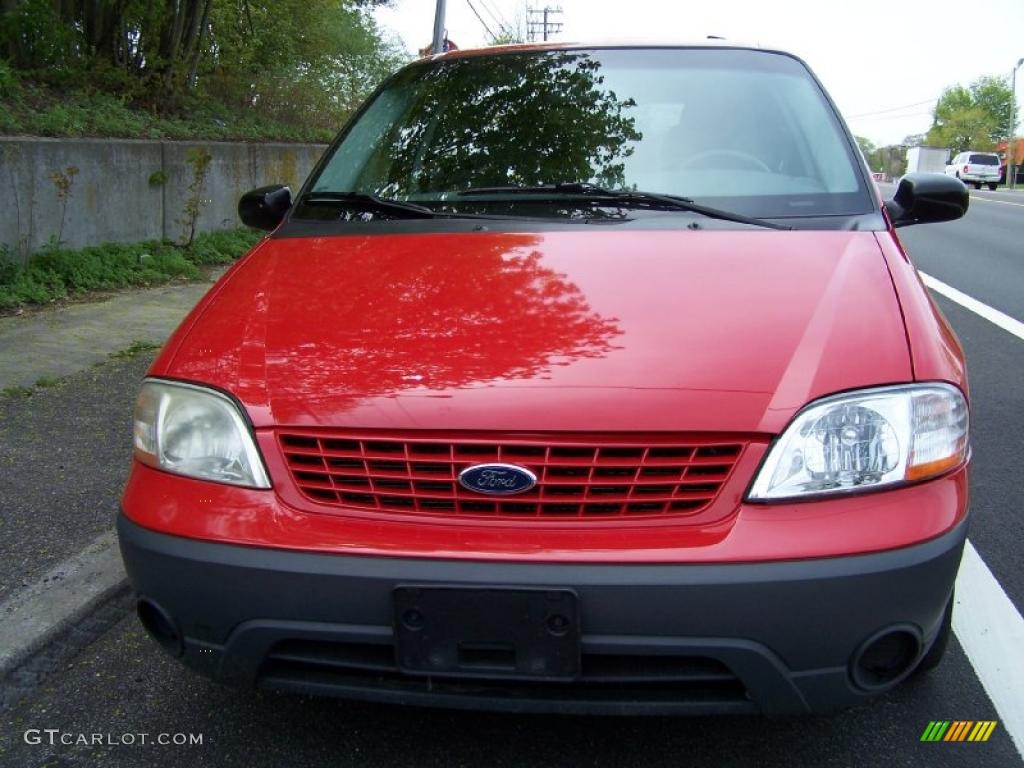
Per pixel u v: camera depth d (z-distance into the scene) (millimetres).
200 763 2400
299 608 2029
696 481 2014
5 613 2979
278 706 2639
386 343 2275
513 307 2367
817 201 2982
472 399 2072
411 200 3205
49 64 10078
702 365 2125
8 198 7473
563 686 2035
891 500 2031
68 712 2633
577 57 3746
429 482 2059
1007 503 4008
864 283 2439
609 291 2408
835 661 1984
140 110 10891
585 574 1934
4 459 4219
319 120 15594
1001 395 5582
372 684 2104
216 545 2078
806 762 2381
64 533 3533
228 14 13523
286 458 2135
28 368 5531
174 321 6828
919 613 2016
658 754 2412
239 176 10953
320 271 2697
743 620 1927
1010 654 2854
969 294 9211
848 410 2066
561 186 3105
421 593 1969
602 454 2021
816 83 3555
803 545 1952
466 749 2436
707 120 3367
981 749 2424
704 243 2680
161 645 2266
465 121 3535
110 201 8695
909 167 57844
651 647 1947
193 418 2227
